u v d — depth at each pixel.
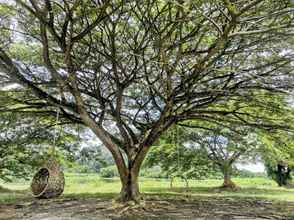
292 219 9.71
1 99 11.88
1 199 14.75
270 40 8.81
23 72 11.27
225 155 23.30
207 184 29.55
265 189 23.61
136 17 9.95
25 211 10.89
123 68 11.34
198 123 18.67
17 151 16.77
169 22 8.99
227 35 7.25
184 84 10.61
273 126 12.30
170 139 20.89
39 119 14.44
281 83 11.46
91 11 8.42
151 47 10.60
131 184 11.48
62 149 17.88
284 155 18.28
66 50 9.01
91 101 13.89
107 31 10.78
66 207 11.70
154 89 11.20
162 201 12.82
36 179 11.47
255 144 18.78
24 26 10.30
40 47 11.91
